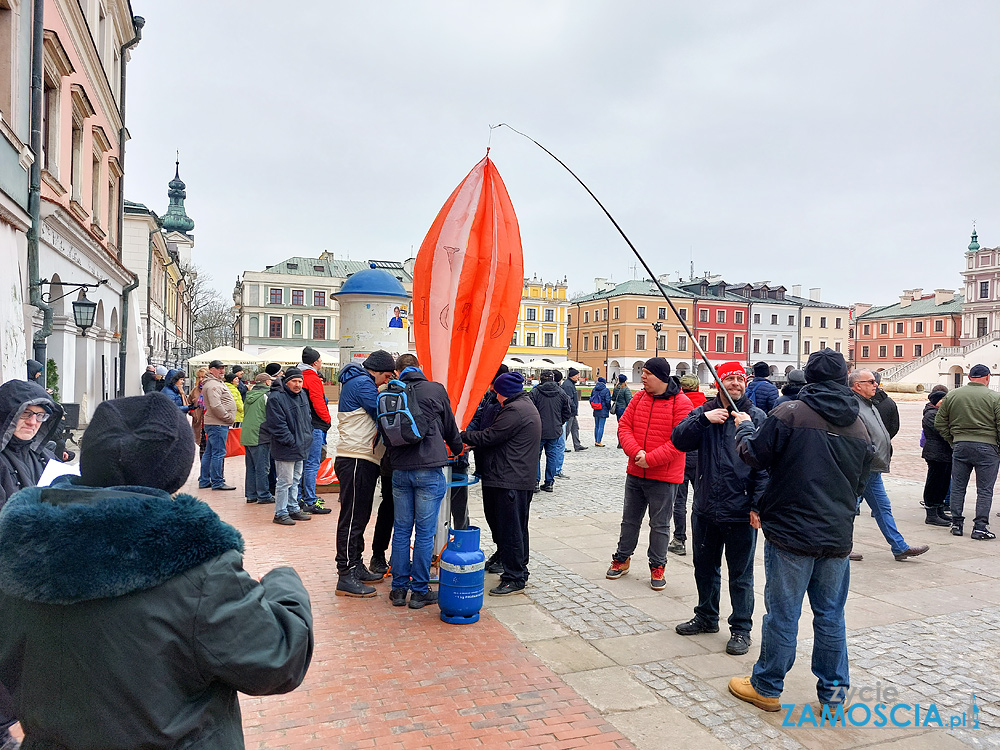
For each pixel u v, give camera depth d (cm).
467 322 569
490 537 725
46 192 1112
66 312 1319
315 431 830
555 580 574
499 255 565
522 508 540
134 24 1988
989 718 350
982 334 6644
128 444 147
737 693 366
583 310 7700
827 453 337
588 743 319
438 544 576
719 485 430
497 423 530
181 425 156
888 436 650
